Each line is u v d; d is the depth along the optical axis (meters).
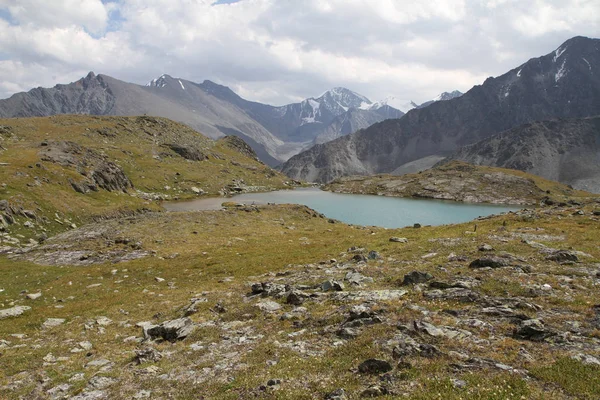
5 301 37.50
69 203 92.88
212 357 20.58
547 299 22.61
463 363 15.29
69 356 23.62
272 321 25.58
